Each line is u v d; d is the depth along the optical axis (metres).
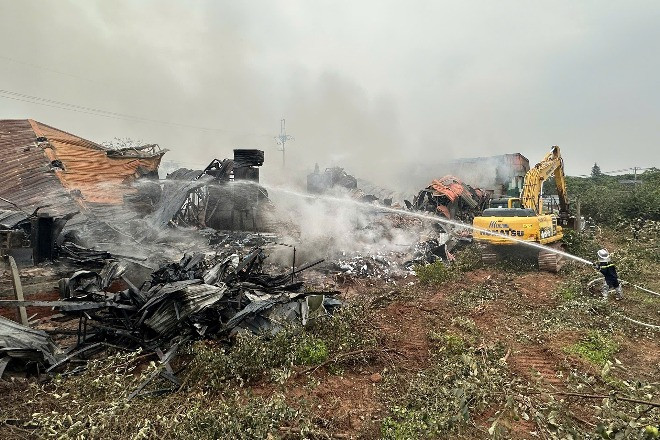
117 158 17.66
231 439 3.97
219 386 5.34
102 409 4.00
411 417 4.70
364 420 4.79
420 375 5.81
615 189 28.08
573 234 16.69
